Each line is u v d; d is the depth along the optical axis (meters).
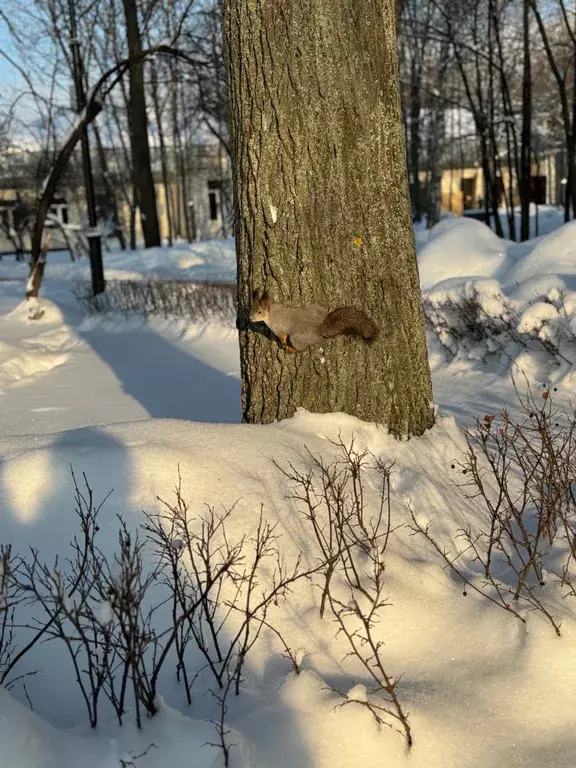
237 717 2.60
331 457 4.32
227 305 12.90
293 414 4.77
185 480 3.66
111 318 14.16
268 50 4.44
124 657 2.74
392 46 4.65
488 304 7.98
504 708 2.66
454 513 4.14
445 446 4.80
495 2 20.55
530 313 7.25
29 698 2.71
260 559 3.34
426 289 9.71
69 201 39.00
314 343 4.56
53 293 18.69
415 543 3.83
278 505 3.73
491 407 6.61
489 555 3.51
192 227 43.75
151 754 2.36
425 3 25.11
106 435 4.09
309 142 4.48
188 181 45.09
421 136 31.78
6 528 3.33
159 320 13.50
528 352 7.46
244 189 4.66
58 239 36.34
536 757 2.43
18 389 9.20
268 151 4.53
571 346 7.09
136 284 15.44
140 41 14.24
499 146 32.09
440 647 3.05
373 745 2.47
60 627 2.59
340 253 4.56
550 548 3.77
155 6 13.62
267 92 4.48
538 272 9.23
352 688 2.66
